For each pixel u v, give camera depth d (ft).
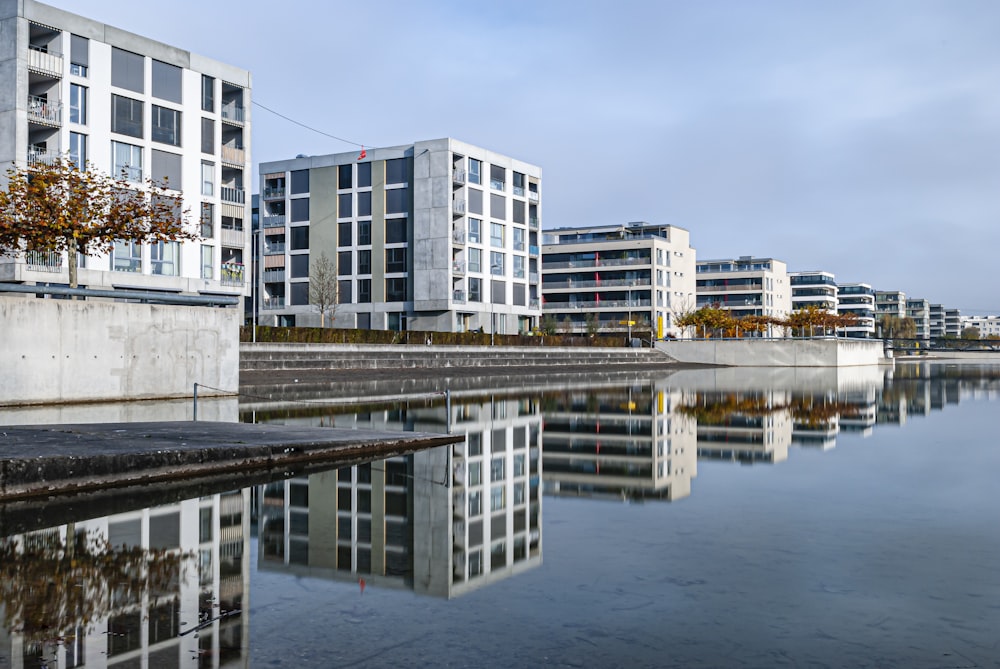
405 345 160.66
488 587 16.97
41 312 63.93
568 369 187.73
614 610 15.40
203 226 159.63
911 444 43.93
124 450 30.12
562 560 19.26
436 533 22.40
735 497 27.81
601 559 19.38
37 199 85.61
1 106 131.85
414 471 33.53
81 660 12.83
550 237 371.56
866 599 16.02
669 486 30.30
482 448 41.88
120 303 69.10
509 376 151.53
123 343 69.41
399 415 61.82
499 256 246.27
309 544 21.09
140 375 70.74
